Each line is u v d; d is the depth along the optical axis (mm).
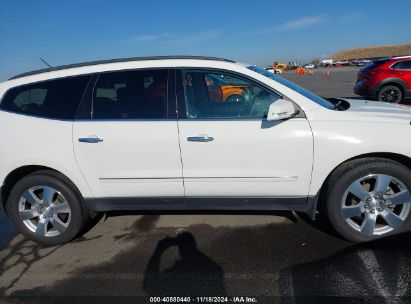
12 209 3572
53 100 3422
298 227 3639
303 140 3053
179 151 3186
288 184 3178
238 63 3406
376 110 3334
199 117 3207
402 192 3082
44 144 3350
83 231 3861
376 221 3279
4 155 3412
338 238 3387
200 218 3967
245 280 2838
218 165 3186
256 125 3109
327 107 3238
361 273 2826
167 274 2984
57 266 3227
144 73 3344
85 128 3291
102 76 3383
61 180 3449
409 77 11703
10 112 3461
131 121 3246
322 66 78125
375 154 3115
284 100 3006
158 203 3420
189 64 3307
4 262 3363
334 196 3131
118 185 3355
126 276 2994
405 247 3133
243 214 3994
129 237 3668
